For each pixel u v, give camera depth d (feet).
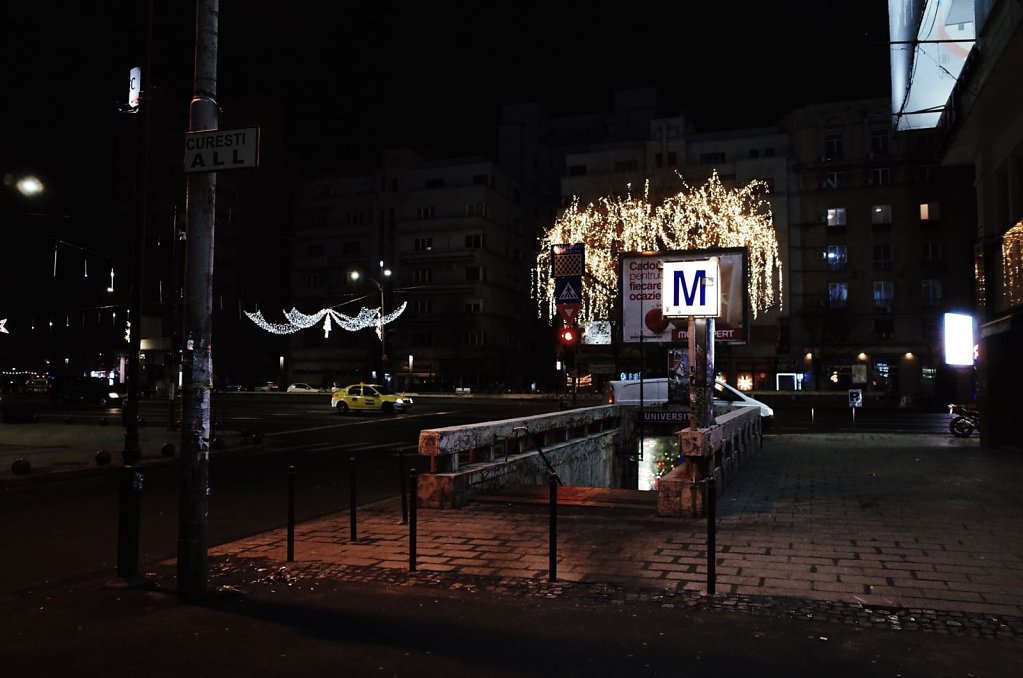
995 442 56.65
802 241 204.23
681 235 168.04
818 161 202.90
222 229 270.26
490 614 18.30
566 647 15.93
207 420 20.34
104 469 51.96
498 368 246.88
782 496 35.58
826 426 95.55
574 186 216.95
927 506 32.40
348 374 257.75
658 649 15.75
